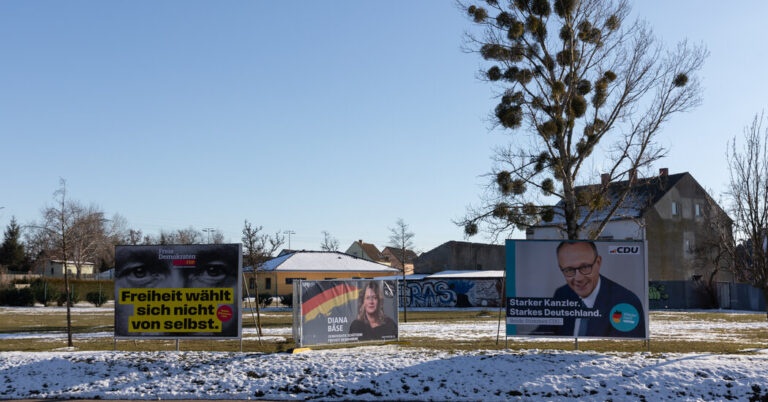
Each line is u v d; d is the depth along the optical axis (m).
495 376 14.05
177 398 13.59
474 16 31.03
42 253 88.50
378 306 19.73
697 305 49.88
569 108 30.33
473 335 24.14
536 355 15.58
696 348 17.81
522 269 17.52
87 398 13.70
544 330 17.36
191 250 18.09
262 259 27.66
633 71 30.64
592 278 17.34
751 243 19.53
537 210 30.64
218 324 17.83
